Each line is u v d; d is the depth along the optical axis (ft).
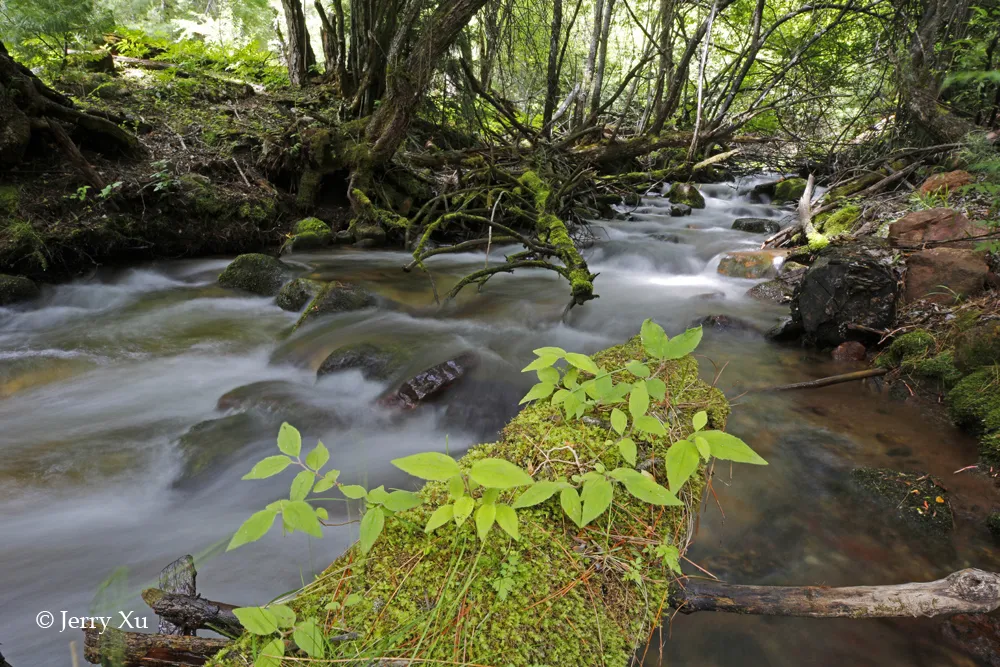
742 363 13.48
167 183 22.31
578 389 6.15
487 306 18.31
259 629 3.84
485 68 35.58
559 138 37.60
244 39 51.08
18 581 6.93
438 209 28.58
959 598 5.28
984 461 9.07
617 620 4.50
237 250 24.72
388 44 30.01
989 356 10.67
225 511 8.52
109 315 17.58
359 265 23.02
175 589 5.18
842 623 6.18
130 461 9.81
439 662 3.90
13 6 25.96
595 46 37.27
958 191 18.58
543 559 4.70
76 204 20.93
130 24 44.06
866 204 21.21
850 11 30.55
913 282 13.75
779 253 20.98
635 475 4.99
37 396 12.32
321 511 4.67
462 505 4.56
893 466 9.10
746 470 9.14
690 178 42.75
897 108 27.86
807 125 38.75
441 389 11.13
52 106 20.97
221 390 12.82
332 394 11.93
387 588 4.45
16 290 17.81
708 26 31.04
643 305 18.21
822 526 7.80
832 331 13.75
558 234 19.69
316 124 28.35
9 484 9.05
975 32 22.21
